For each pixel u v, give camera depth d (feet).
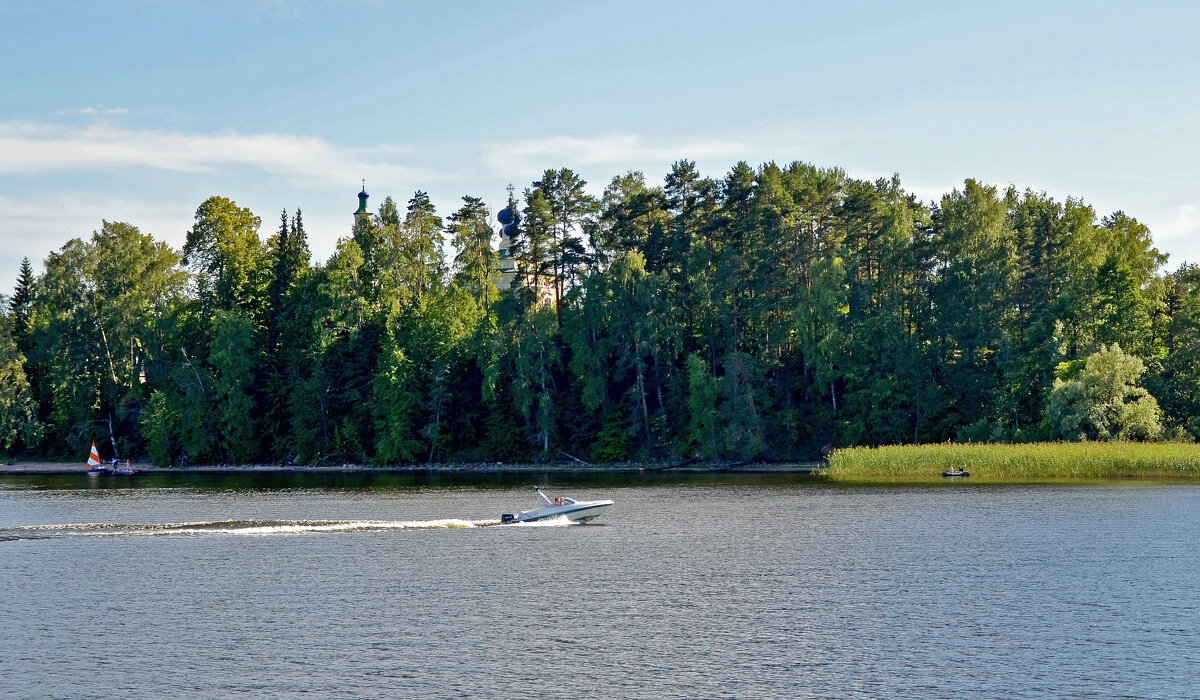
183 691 91.76
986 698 88.02
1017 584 131.23
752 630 110.22
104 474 354.13
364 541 173.58
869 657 99.96
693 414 350.64
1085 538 166.81
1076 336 336.08
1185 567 140.97
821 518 197.47
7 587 135.44
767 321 371.35
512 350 373.81
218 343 374.02
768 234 357.00
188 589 133.49
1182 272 354.13
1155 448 272.10
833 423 358.43
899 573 139.44
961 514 200.03
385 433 368.07
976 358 337.11
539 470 351.05
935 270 364.38
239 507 228.43
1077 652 100.73
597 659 100.22
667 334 358.02
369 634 109.91
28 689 92.63
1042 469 279.69
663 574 140.87
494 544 169.07
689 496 243.40
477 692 90.79
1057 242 372.79
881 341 346.95
